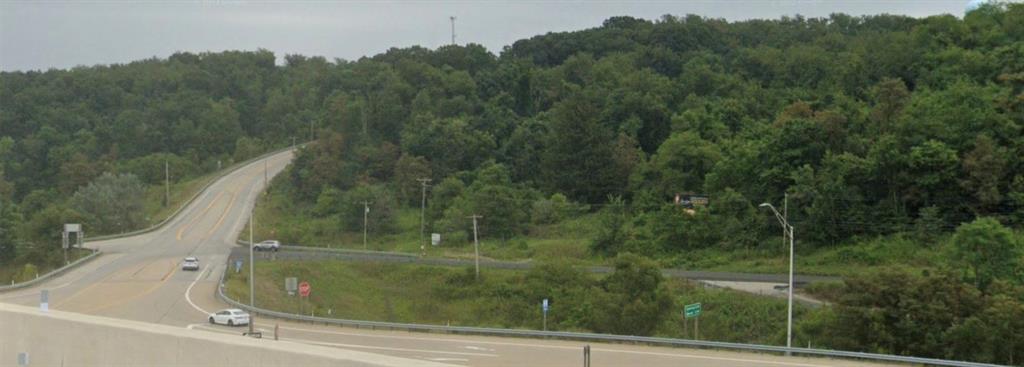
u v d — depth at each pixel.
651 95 89.69
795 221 58.78
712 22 129.62
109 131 112.69
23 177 98.62
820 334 39.25
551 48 126.62
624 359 28.47
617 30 131.00
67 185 94.25
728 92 90.50
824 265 54.19
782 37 119.75
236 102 131.50
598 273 54.62
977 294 36.62
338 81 131.12
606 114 87.81
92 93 123.31
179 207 89.56
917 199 58.31
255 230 76.81
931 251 53.16
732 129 78.62
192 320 39.50
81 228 65.00
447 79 106.75
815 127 63.03
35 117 113.31
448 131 88.31
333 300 54.31
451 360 27.81
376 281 58.69
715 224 61.00
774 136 64.38
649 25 133.88
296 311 49.22
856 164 59.09
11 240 61.69
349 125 99.75
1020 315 34.75
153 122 116.94
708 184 66.31
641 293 45.34
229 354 7.25
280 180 96.50
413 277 58.47
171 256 65.44
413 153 89.00
